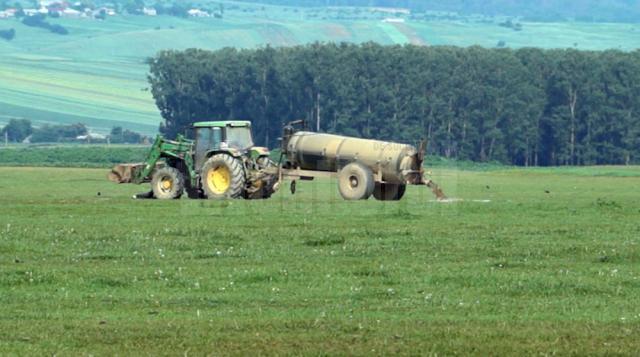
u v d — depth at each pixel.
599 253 78.38
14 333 52.50
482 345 50.00
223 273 69.56
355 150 129.62
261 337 51.50
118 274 69.12
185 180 133.75
